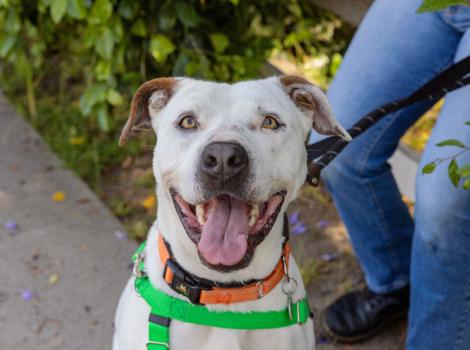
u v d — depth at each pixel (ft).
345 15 4.40
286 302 2.77
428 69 3.25
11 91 6.47
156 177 2.78
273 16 5.15
